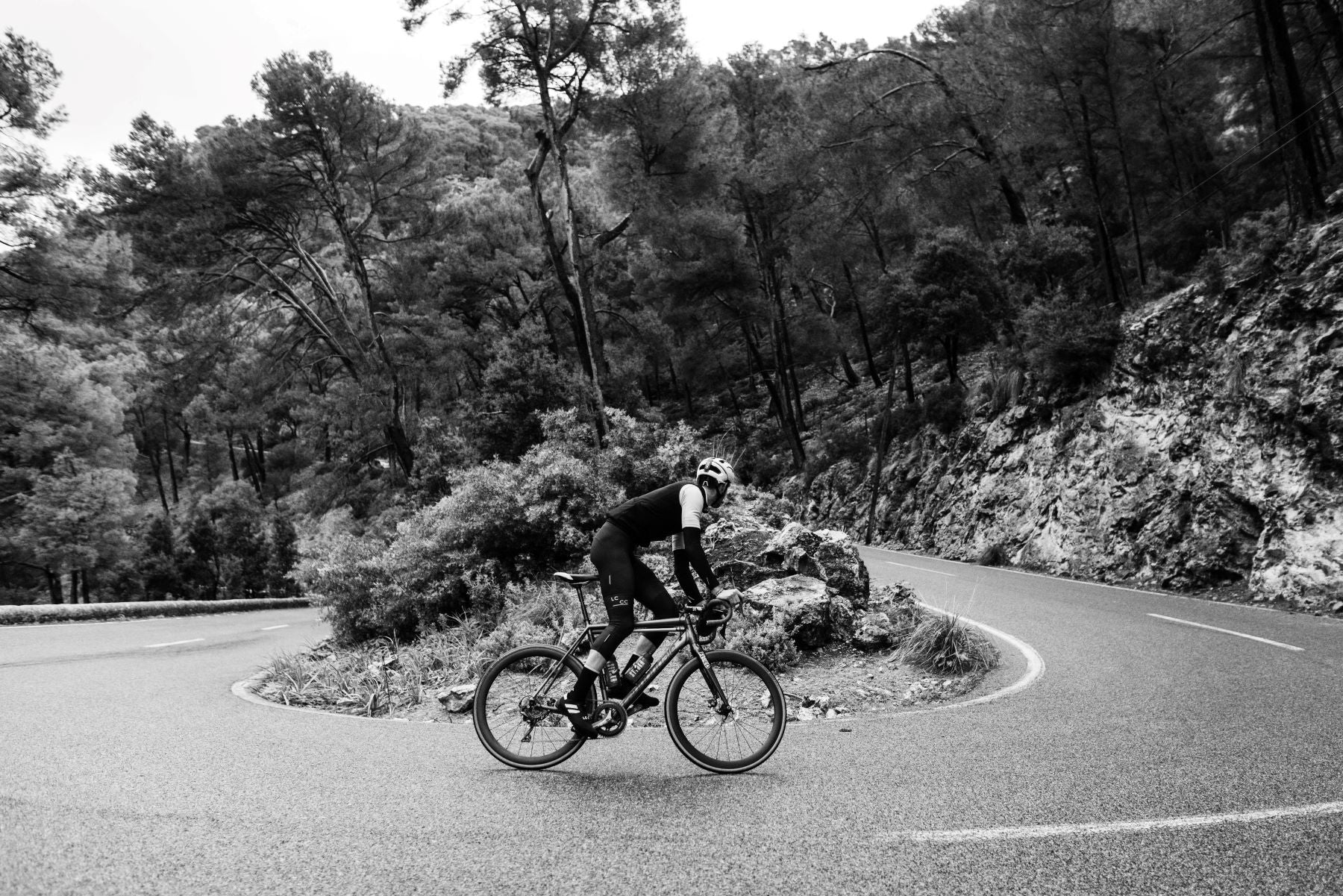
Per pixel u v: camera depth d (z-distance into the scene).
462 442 25.72
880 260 39.69
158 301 32.81
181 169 31.33
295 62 32.38
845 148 33.28
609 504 11.66
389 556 11.43
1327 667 7.74
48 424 33.03
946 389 30.89
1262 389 15.00
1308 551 12.91
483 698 4.90
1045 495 21.64
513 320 41.22
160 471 77.50
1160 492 17.22
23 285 26.11
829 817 3.89
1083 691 6.88
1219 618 11.46
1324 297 14.35
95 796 4.20
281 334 38.19
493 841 3.59
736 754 4.80
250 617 21.05
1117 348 20.64
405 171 36.06
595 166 33.16
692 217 31.91
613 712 4.76
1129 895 3.02
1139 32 23.41
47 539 30.70
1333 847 3.44
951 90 30.50
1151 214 25.39
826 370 49.41
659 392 57.25
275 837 3.63
